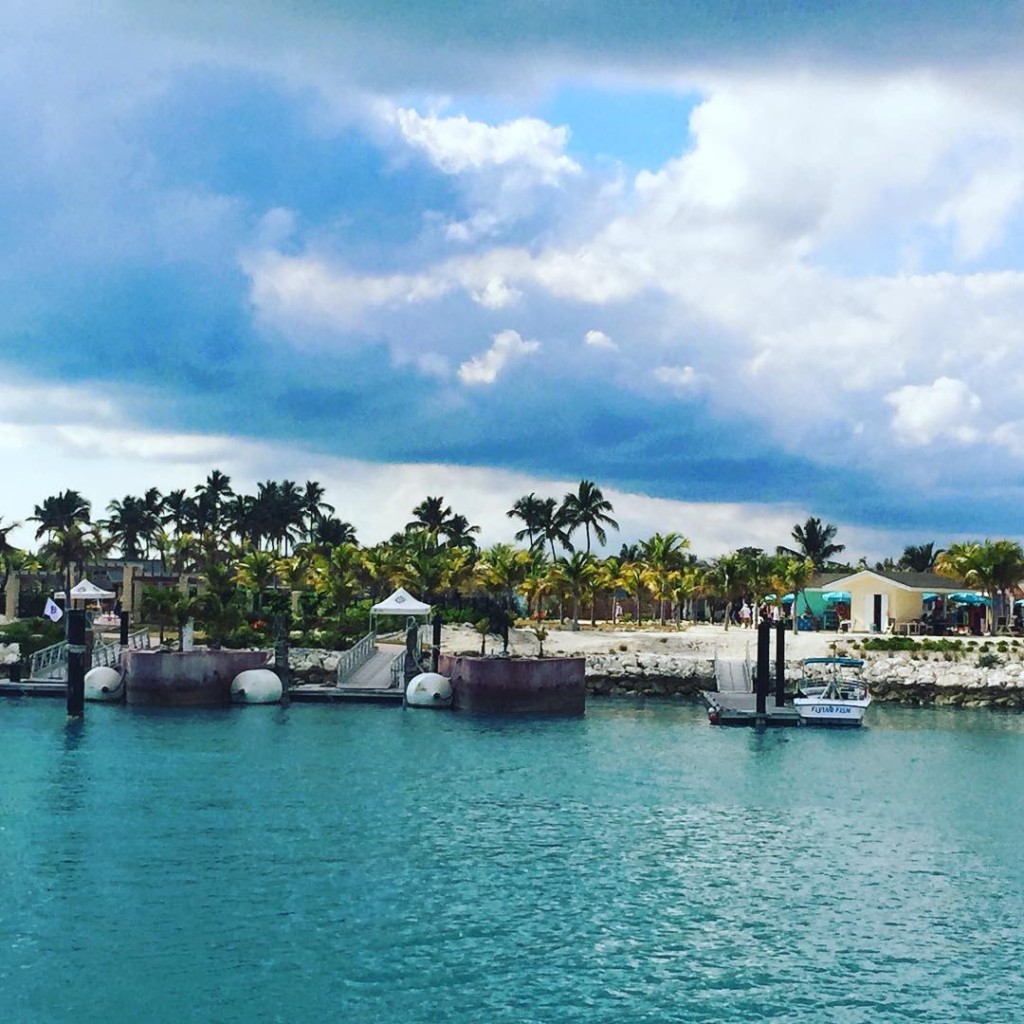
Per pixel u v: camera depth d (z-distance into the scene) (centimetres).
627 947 2847
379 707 7338
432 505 16900
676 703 8169
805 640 9838
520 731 6412
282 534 17500
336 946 2803
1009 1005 2545
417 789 4647
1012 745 6294
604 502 14100
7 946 2755
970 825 4225
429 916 3036
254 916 3002
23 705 7081
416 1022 2395
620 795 4638
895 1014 2488
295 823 3997
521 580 11056
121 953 2725
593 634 10431
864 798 4697
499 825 4050
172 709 7025
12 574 11938
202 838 3756
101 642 8412
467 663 7200
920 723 7281
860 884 3428
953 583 11169
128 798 4338
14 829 3822
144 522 17062
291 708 7194
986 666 8750
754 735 6519
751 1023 2428
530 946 2836
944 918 3120
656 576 11956
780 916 3109
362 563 11669
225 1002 2469
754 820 4247
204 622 8719
